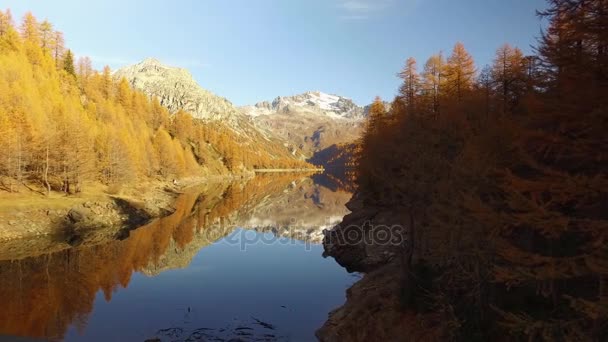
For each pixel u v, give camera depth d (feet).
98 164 227.61
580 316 31.32
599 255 24.89
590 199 28.78
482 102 81.00
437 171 49.11
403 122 102.27
